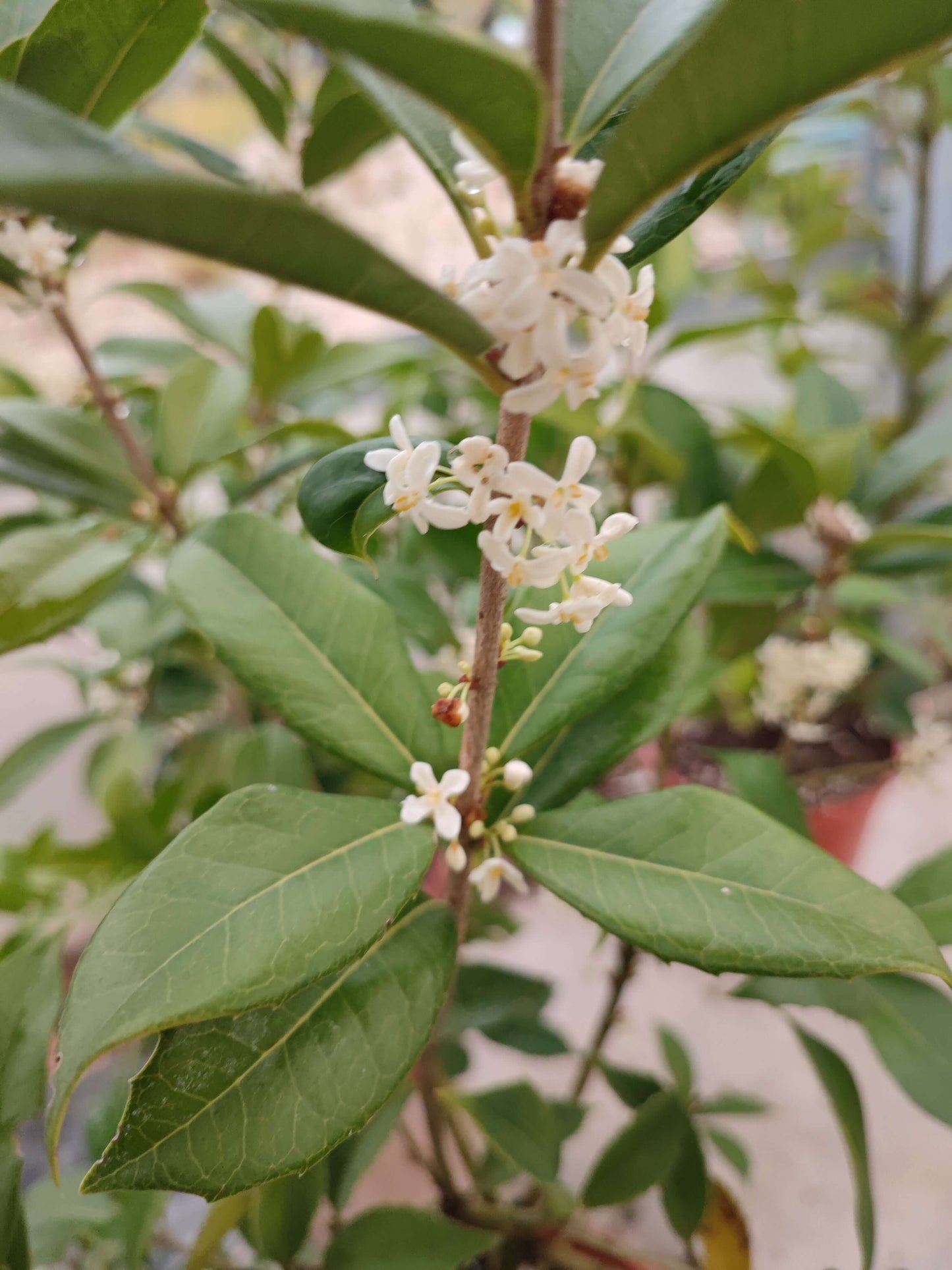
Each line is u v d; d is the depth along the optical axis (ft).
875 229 1.81
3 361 1.51
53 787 1.85
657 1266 0.99
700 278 1.87
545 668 0.76
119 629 1.32
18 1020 0.80
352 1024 0.60
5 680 1.87
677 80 0.44
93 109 0.77
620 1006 1.18
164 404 1.07
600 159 0.52
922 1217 1.23
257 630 0.73
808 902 0.60
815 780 1.51
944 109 1.42
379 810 0.64
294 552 0.78
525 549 0.54
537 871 0.64
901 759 1.51
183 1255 1.14
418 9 0.53
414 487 0.53
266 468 1.29
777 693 1.45
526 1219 1.01
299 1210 0.88
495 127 0.44
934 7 0.41
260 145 1.52
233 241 0.39
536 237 0.49
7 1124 0.75
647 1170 0.93
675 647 0.82
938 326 1.86
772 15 0.42
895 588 1.58
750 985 0.92
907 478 1.28
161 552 1.13
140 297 1.23
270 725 1.08
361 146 0.99
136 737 1.54
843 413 1.46
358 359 1.26
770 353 1.99
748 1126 1.37
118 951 0.52
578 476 0.52
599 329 0.45
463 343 0.47
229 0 0.40
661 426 1.19
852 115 1.71
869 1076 1.42
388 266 0.41
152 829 1.08
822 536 1.18
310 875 0.58
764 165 1.77
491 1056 1.52
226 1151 0.55
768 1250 1.21
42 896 1.07
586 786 0.77
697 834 0.64
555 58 0.46
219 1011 0.50
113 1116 0.97
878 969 0.56
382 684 0.74
